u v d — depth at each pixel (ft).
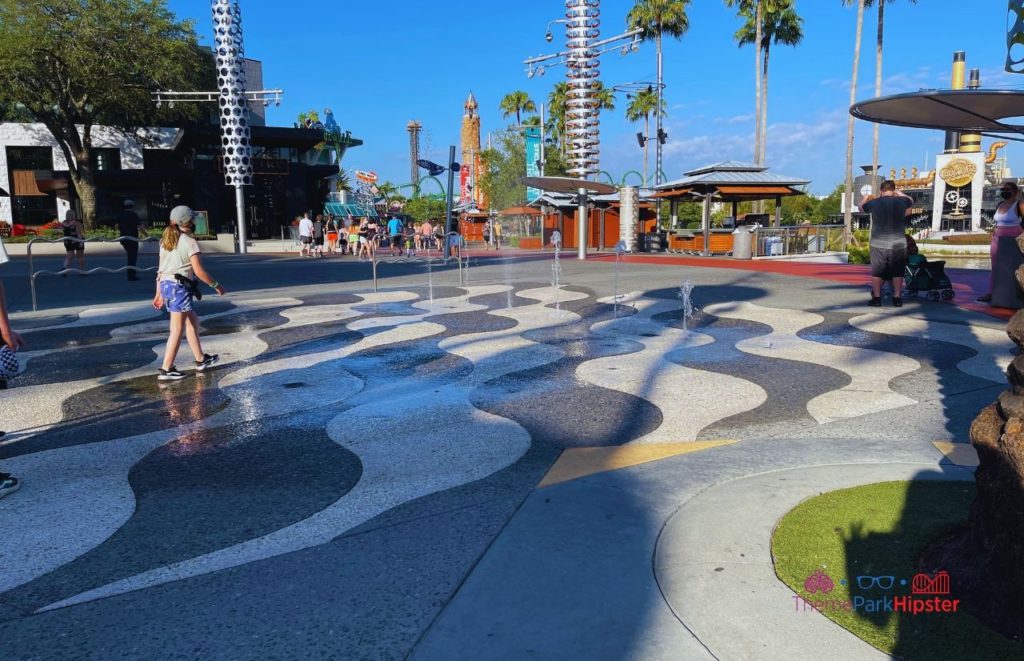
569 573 9.63
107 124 132.57
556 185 77.92
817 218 323.78
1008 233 33.19
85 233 108.88
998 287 33.91
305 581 9.78
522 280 54.39
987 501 8.43
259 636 8.49
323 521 11.80
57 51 108.06
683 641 8.06
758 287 46.57
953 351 24.80
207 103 140.05
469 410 18.51
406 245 106.22
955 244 100.78
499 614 8.71
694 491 12.39
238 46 115.44
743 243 83.82
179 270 22.24
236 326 32.81
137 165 156.76
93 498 12.99
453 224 155.43
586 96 82.94
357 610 8.98
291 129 148.25
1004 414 8.48
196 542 11.12
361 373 22.98
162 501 12.81
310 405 19.22
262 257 103.40
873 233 35.45
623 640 8.11
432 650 8.05
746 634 8.14
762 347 26.40
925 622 8.21
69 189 139.33
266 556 10.57
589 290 46.57
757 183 90.94
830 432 16.10
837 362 23.57
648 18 153.07
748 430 16.43
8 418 18.29
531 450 15.21
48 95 119.34
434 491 12.99
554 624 8.47
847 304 37.09
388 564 10.18
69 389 21.27
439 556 10.37
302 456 15.15
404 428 17.02
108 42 111.34
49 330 31.99
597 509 11.71
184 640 8.46
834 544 10.06
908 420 16.92
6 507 12.62
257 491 13.21
